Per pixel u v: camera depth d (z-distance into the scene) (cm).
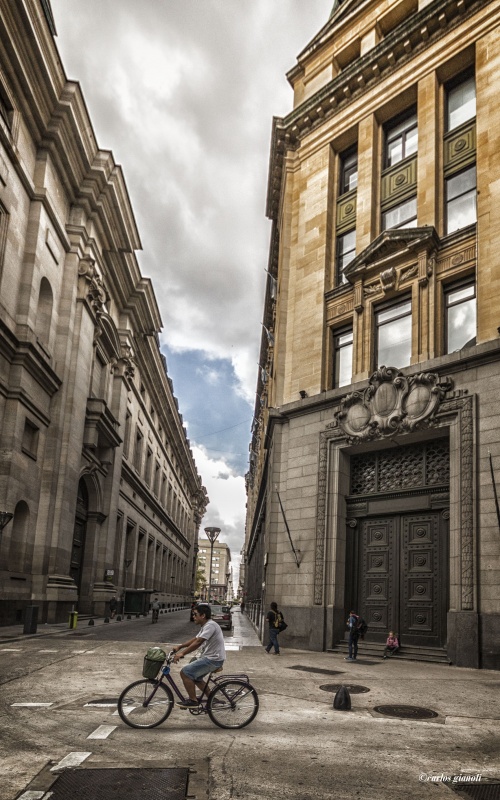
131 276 3962
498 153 1809
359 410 1978
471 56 2023
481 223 1806
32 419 2536
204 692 795
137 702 780
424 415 1772
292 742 726
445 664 1606
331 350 2266
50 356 2672
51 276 2764
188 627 3028
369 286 2130
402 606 1845
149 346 4966
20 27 2233
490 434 1636
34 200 2564
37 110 2495
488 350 1667
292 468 2206
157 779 575
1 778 569
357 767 636
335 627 1933
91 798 523
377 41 2427
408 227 2081
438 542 1803
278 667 1441
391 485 1966
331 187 2452
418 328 1905
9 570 2369
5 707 882
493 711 962
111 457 3678
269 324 3816
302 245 2475
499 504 1573
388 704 994
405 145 2252
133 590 4056
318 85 2639
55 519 2692
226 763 632
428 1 2208
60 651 1600
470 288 1858
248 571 7388
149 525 5469
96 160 3069
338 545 2006
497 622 1500
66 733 739
